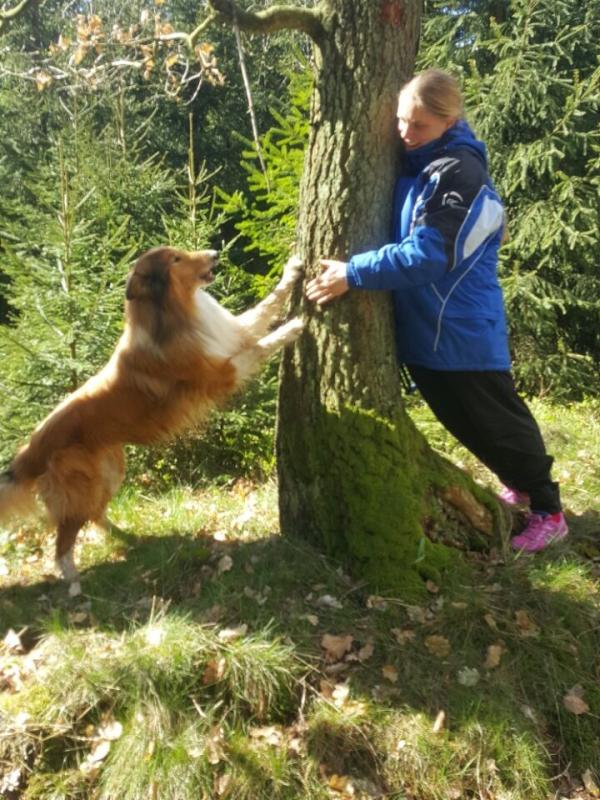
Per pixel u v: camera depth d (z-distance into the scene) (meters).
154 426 3.95
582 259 7.71
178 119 14.68
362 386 3.60
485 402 3.61
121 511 4.64
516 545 3.87
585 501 4.60
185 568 3.75
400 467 3.61
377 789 2.87
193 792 2.82
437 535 3.72
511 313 7.52
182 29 14.13
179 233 6.26
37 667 3.21
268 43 13.27
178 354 3.74
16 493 3.96
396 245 3.19
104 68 4.91
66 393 5.47
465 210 3.12
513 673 3.21
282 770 2.88
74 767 2.93
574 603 3.51
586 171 7.90
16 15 4.72
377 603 3.42
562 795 2.94
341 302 3.51
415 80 3.19
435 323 3.45
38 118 12.47
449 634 3.31
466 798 2.87
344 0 3.29
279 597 3.46
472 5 8.35
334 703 3.04
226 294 6.30
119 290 5.44
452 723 3.02
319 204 3.51
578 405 7.18
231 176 14.64
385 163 3.41
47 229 5.86
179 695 3.05
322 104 3.44
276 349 3.66
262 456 5.79
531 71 7.38
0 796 2.82
